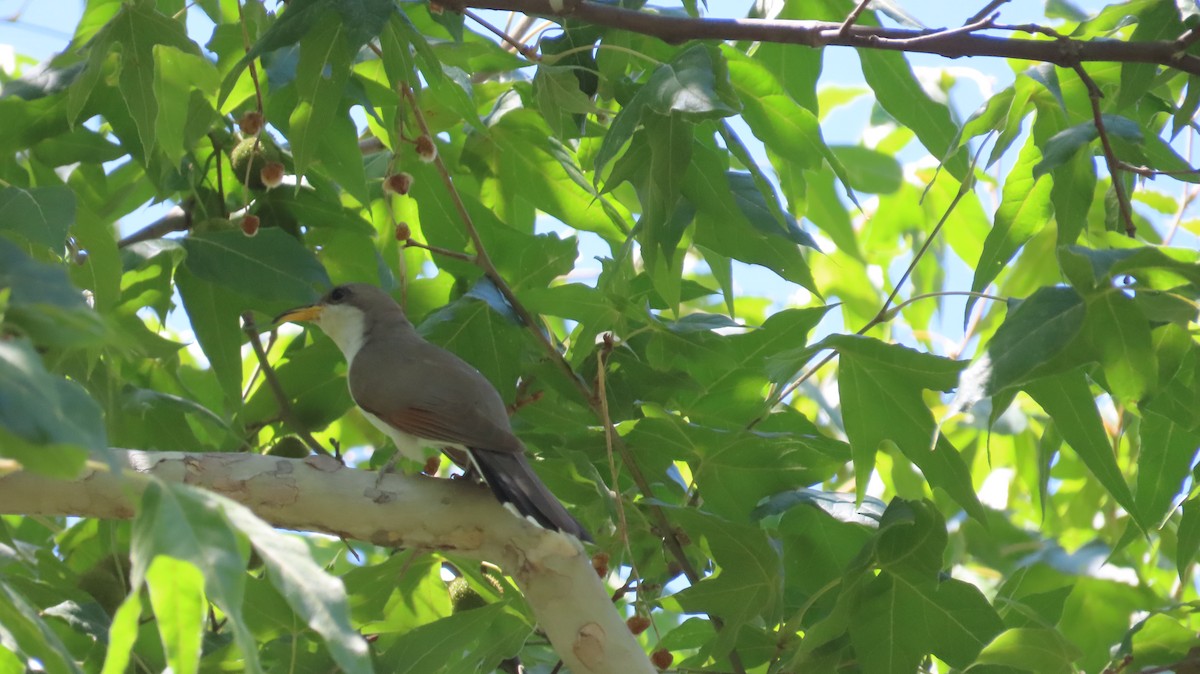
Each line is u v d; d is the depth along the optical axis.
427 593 10.10
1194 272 7.42
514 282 11.33
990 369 7.52
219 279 9.98
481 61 11.57
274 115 10.38
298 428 11.45
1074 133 9.68
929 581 9.36
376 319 10.91
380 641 10.22
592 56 11.06
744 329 10.45
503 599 9.09
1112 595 13.88
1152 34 10.30
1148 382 7.79
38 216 7.80
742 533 9.35
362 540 7.80
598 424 10.62
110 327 4.58
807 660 9.80
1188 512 10.30
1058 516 16.89
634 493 11.15
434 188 11.19
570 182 11.84
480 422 8.90
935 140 11.83
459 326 10.45
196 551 4.61
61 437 4.14
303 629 9.09
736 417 11.04
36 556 9.86
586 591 7.93
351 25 8.22
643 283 11.52
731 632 9.50
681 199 9.99
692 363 10.87
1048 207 10.72
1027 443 17.08
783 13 11.63
